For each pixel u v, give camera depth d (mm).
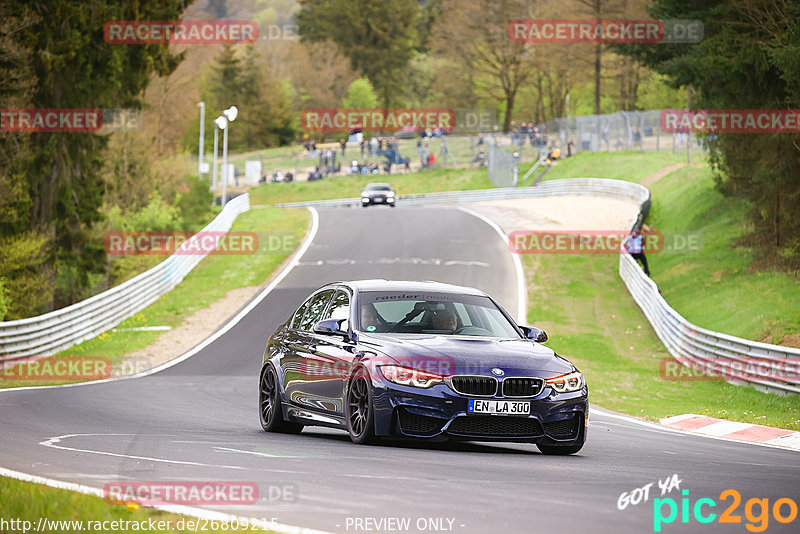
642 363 64375
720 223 112250
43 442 25000
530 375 24375
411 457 22875
